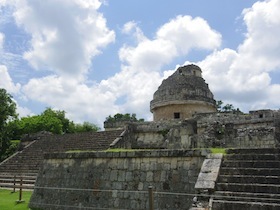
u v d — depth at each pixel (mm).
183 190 12750
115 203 14422
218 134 21953
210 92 33875
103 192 14969
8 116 37844
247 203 9820
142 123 30281
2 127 37781
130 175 14430
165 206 13000
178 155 13281
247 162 11656
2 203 17828
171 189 13078
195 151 12844
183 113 32000
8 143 38656
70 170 16812
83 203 15523
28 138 36406
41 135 35781
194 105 32156
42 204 17031
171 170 13336
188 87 32312
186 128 24531
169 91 32625
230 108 55500
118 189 14586
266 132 19984
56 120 58250
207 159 12148
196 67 34688
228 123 24391
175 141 24578
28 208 16703
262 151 12078
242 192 10484
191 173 12773
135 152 14516
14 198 19391
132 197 14008
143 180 13961
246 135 20594
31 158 30734
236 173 11383
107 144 27953
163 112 32906
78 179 16234
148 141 29484
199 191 10867
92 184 15539
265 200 9875
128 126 29828
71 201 16062
